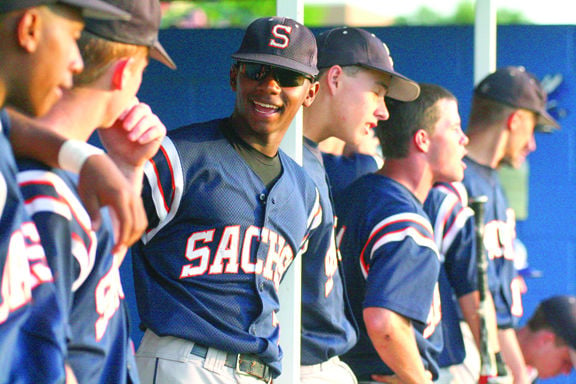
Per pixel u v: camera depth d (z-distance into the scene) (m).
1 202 4.74
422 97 11.09
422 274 10.41
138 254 8.50
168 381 8.18
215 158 8.39
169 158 8.17
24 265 4.82
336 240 11.01
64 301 5.24
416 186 11.14
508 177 17.50
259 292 8.48
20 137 5.27
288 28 8.78
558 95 17.39
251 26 8.87
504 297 13.09
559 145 17.45
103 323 5.72
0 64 4.88
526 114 13.56
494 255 13.05
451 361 11.98
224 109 15.60
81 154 5.14
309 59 8.88
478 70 15.42
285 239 8.87
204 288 8.29
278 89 8.55
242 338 8.33
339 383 10.54
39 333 4.81
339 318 10.49
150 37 6.15
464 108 16.92
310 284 10.13
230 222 8.37
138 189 6.84
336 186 12.47
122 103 6.16
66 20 4.98
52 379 4.78
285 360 9.54
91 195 5.09
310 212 9.47
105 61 5.86
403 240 10.45
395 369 10.35
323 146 12.66
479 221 11.96
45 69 4.94
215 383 8.22
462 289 12.15
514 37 17.48
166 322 8.23
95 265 5.58
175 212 8.29
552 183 17.53
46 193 5.24
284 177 8.88
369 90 10.85
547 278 17.55
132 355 6.15
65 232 5.27
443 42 16.94
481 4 15.38
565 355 14.51
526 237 17.61
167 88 15.62
